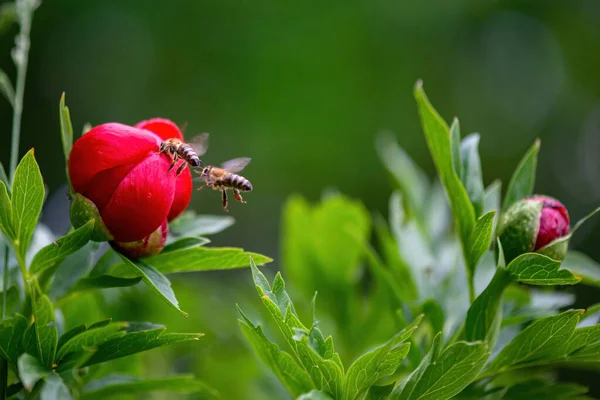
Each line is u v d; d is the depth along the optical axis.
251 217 1.65
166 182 0.54
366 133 1.70
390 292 0.58
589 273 0.58
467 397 0.55
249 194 1.65
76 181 0.53
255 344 0.54
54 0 1.74
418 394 0.52
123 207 0.53
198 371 0.66
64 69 1.78
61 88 1.78
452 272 0.59
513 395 0.55
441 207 0.63
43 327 0.52
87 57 1.79
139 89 1.78
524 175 0.56
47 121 1.77
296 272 0.63
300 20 1.75
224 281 0.72
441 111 1.85
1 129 1.75
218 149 1.68
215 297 0.69
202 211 1.64
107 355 0.53
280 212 1.66
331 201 0.63
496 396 0.56
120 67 1.79
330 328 0.63
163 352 0.65
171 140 0.55
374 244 1.06
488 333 0.54
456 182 0.55
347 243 0.63
